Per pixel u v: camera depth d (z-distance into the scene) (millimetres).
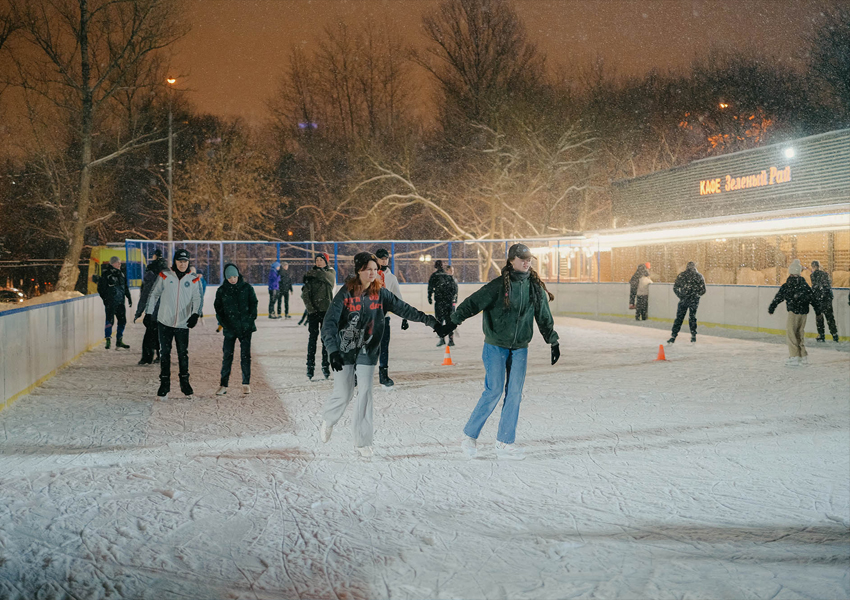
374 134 43750
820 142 20578
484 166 38562
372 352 6023
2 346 8203
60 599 3416
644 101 44031
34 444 6508
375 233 38875
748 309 18859
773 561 3934
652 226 24125
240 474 5555
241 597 3461
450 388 9734
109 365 12141
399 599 3445
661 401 8711
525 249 5996
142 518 4547
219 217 38594
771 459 6062
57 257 45000
